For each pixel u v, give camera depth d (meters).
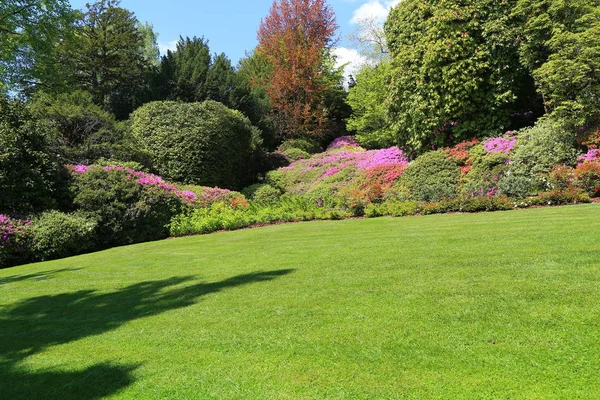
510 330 2.60
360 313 3.24
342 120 29.70
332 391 2.16
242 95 23.27
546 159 9.46
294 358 2.59
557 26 9.99
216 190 13.99
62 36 12.20
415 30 12.62
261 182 18.22
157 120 15.95
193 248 8.20
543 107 12.70
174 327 3.46
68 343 3.39
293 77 25.94
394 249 5.59
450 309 3.07
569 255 4.15
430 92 11.97
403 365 2.34
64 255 9.68
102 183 11.14
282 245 7.16
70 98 15.75
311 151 25.17
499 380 2.07
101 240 10.75
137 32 23.33
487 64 11.30
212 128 16.12
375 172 13.19
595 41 8.95
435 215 9.27
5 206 10.01
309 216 11.48
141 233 11.25
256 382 2.34
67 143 14.60
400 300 3.42
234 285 4.66
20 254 9.18
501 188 9.64
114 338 3.37
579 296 3.00
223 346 2.92
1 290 5.95
